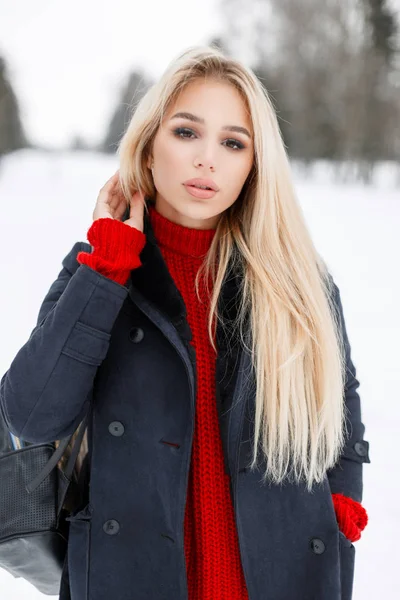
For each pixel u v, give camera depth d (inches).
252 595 56.4
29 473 58.3
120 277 57.3
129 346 58.2
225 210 63.4
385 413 161.2
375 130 1278.3
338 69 1312.7
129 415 56.9
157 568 55.5
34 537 57.7
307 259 62.1
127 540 55.9
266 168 59.9
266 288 59.8
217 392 58.1
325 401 60.4
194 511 57.7
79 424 58.8
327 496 60.0
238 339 59.7
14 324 211.0
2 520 57.6
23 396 54.7
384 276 326.6
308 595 57.8
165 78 58.1
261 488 58.1
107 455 56.7
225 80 58.3
